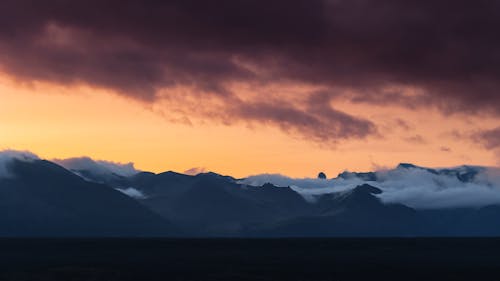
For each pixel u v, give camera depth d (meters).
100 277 168.12
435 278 172.00
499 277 176.12
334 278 170.12
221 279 164.75
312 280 164.50
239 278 167.25
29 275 172.38
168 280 162.12
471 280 169.00
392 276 176.38
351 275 178.00
